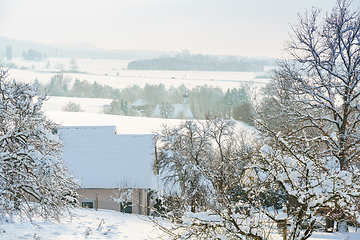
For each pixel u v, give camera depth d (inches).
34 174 721.6
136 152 1766.7
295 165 462.6
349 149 1102.4
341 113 1263.5
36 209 783.1
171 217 476.1
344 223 1125.7
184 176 1386.6
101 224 965.8
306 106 1323.8
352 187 426.9
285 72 1312.7
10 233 732.7
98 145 1804.9
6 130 755.4
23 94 805.9
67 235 804.0
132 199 1630.2
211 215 445.4
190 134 1616.6
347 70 1204.5
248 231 437.7
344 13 1210.6
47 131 761.0
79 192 1648.6
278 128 1242.0
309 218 433.7
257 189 466.0
